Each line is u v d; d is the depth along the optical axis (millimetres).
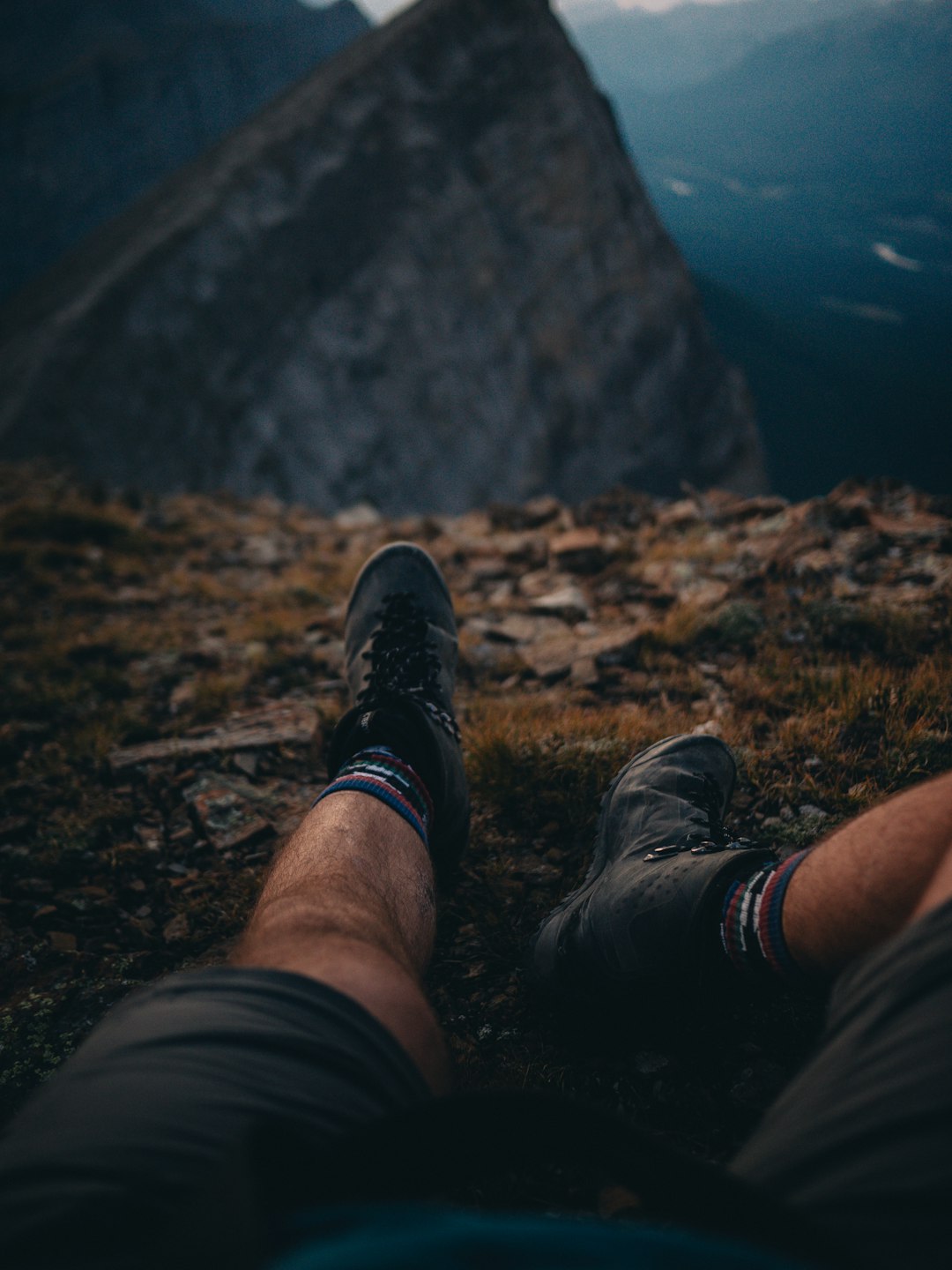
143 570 5223
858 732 2324
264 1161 485
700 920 1294
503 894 1961
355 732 1624
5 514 5906
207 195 46312
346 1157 525
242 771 2678
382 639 2234
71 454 38438
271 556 5664
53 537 5652
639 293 57469
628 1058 1507
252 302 45625
